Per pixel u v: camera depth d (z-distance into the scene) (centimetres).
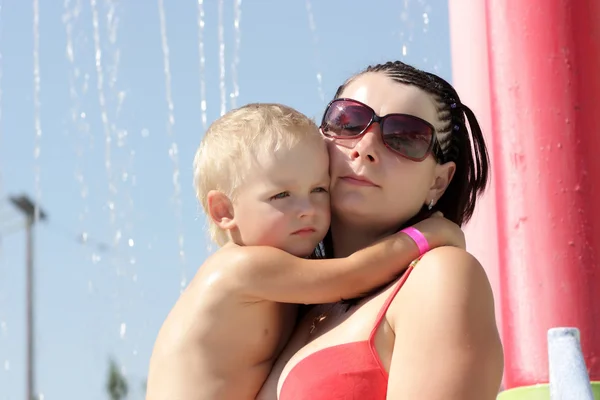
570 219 395
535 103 404
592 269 391
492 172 438
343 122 286
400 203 283
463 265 258
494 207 445
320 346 266
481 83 466
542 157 400
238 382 277
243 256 280
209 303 280
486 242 450
